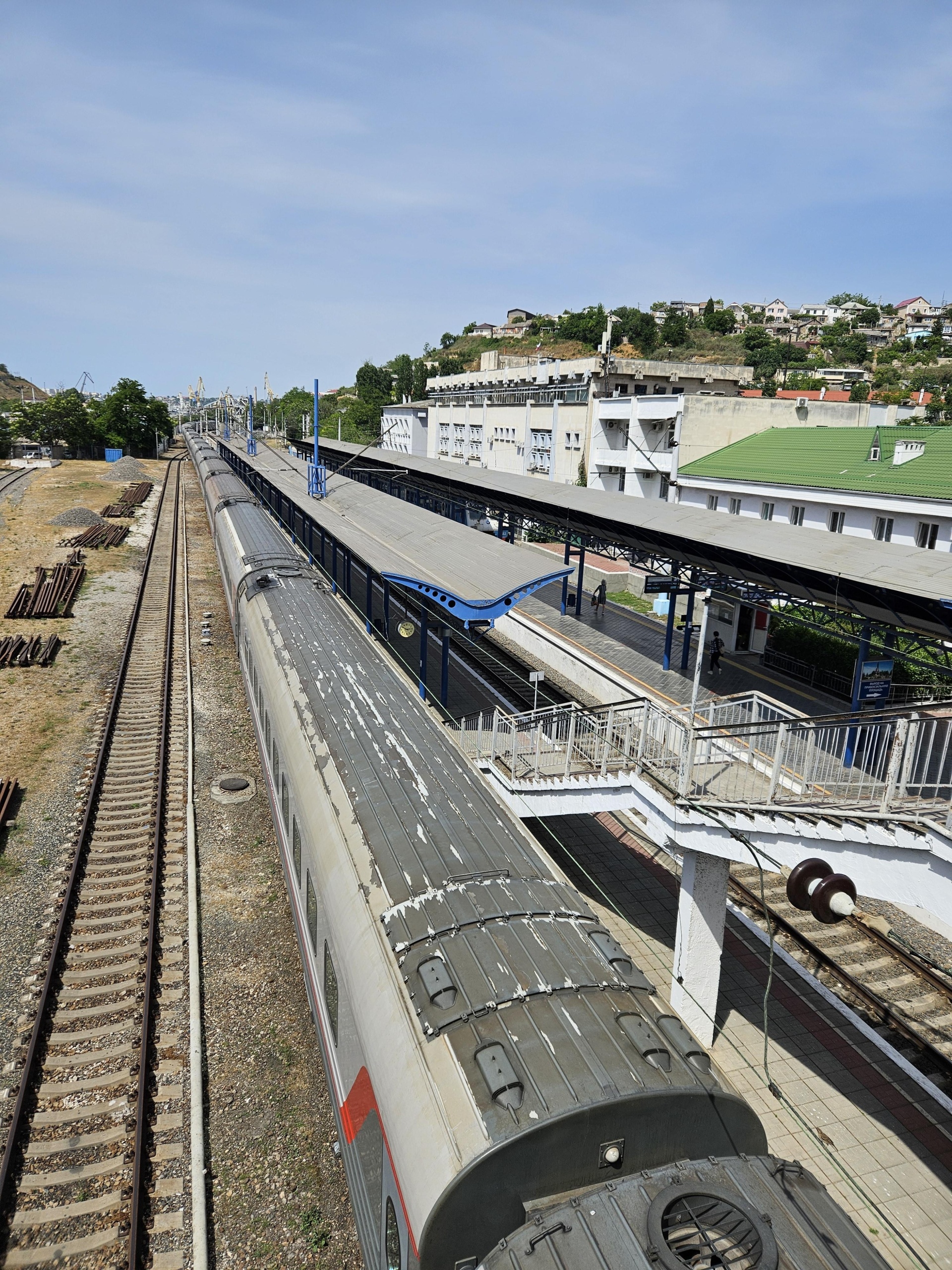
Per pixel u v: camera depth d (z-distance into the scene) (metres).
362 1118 6.39
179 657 24.72
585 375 49.78
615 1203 4.68
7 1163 8.04
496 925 6.47
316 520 25.56
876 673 15.60
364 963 6.50
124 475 69.94
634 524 20.50
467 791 8.83
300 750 10.34
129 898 12.73
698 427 39.53
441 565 18.22
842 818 8.09
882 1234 8.25
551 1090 4.92
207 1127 8.75
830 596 15.55
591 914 6.96
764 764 10.93
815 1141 9.30
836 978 12.21
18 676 22.66
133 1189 7.83
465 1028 5.46
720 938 10.59
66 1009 10.33
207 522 51.22
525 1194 4.74
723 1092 5.19
